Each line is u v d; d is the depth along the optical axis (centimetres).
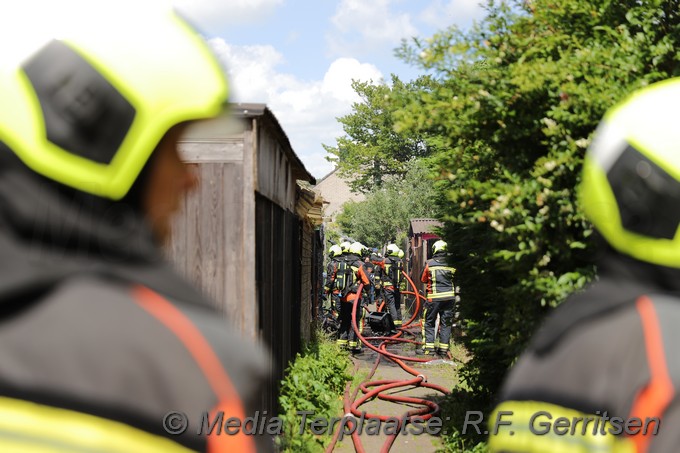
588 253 485
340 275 1548
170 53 107
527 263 496
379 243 4753
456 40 529
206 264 600
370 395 969
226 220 600
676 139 136
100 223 103
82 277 100
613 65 489
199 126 113
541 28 535
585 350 130
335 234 5062
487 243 587
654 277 138
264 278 669
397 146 6725
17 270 98
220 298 601
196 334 101
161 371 97
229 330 106
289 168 930
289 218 948
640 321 128
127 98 103
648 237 137
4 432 91
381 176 6931
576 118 468
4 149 100
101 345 96
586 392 127
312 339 1456
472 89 522
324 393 842
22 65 103
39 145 100
